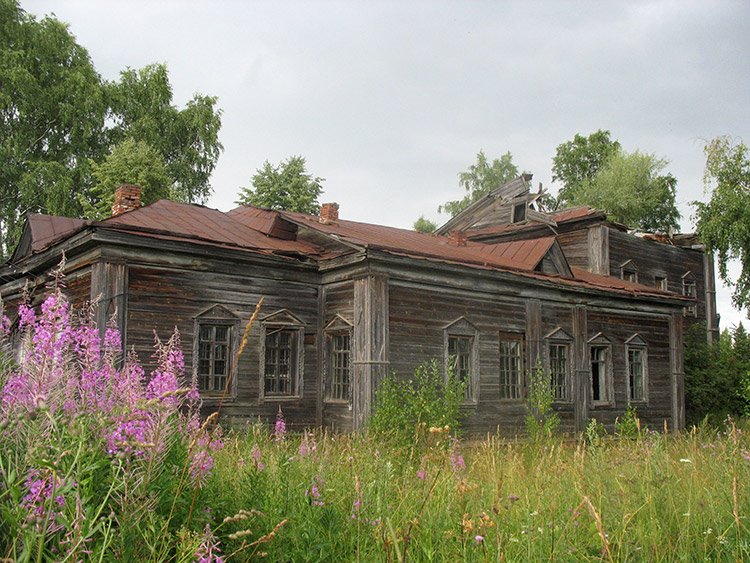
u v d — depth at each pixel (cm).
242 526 473
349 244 1616
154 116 4100
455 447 837
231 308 1578
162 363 481
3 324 418
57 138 3759
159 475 416
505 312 1922
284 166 4331
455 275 1784
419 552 470
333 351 1714
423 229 6512
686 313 3422
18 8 3738
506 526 511
